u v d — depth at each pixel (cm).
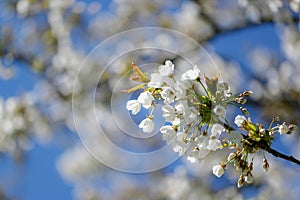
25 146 1120
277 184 958
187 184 1008
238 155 347
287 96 948
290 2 714
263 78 1037
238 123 351
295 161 346
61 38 1135
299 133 941
